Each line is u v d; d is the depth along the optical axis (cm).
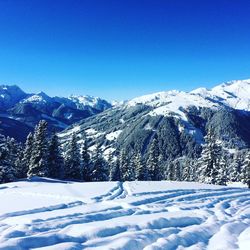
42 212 1368
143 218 1286
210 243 1076
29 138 6919
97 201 1869
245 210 1811
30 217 1235
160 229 1127
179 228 1183
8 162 5594
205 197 2231
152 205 1680
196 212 1550
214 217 1465
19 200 1841
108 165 8975
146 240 990
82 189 2389
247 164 6988
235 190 2858
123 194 2188
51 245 876
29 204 1672
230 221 1410
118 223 1141
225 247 1023
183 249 964
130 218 1276
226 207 1889
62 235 939
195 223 1334
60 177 6988
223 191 2662
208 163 6228
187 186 2853
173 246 973
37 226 1042
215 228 1259
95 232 1007
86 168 7506
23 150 7262
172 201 1962
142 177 8025
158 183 3006
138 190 2370
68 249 836
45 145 6562
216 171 6175
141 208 1588
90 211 1418
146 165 8431
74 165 7275
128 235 1001
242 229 1300
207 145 6288
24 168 6844
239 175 8200
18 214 1394
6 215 1349
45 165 6531
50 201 1797
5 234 920
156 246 934
